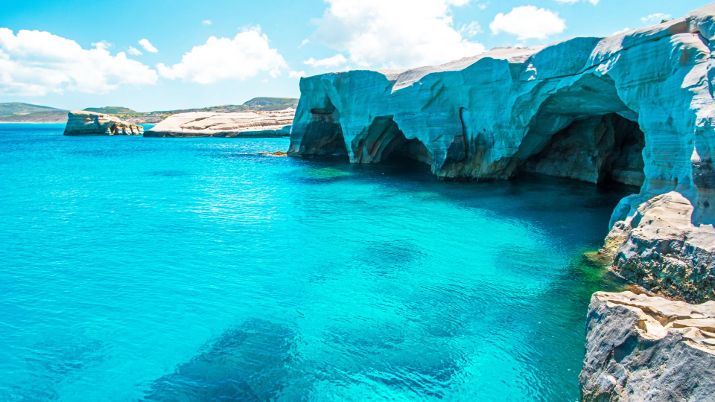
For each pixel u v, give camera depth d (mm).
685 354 7426
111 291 15719
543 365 11359
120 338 12766
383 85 41000
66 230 22953
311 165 47750
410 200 28984
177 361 11703
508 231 21734
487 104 31750
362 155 47656
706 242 12680
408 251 19375
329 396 10352
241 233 22297
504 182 33812
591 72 22000
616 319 9250
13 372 11234
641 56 18422
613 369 8750
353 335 12867
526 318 13617
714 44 15500
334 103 48750
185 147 76375
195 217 25531
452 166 35594
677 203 15297
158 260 18656
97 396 10422
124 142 89562
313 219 24719
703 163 13375
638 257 14664
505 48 35875
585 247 19094
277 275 17031
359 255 19016
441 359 11688
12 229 23062
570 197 28375
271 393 10453
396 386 10664
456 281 16266
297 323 13555
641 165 31281
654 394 7609
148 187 35531
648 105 18203
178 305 14703
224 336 12852
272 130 105750
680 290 13055
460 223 23266
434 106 35750
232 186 35625
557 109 27766
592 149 32469
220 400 10250
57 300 15039
